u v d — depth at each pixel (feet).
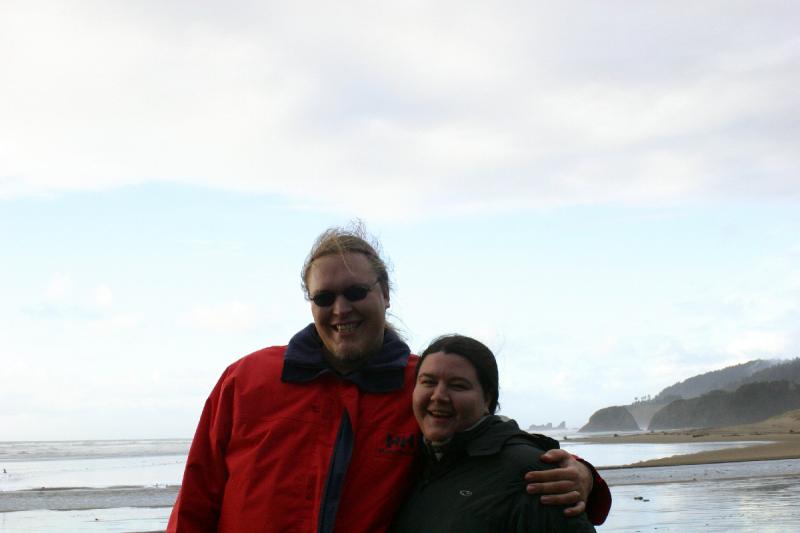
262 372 11.67
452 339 10.91
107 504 61.82
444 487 10.45
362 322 11.40
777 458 110.22
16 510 57.41
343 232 11.94
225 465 11.51
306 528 10.60
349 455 10.93
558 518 9.53
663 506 49.37
